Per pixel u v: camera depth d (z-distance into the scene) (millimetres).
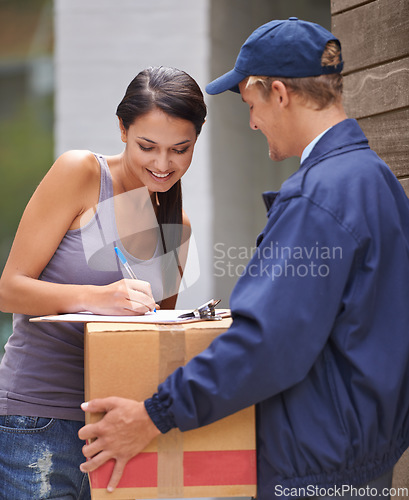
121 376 2389
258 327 2211
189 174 6754
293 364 2221
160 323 2541
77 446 3055
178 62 6688
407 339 2355
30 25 11641
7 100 13266
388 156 3580
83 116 6848
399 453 2475
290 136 2553
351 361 2293
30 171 13219
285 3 7625
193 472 2410
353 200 2318
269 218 2410
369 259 2307
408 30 3459
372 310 2330
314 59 2461
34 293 2844
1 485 2961
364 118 3705
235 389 2215
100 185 3051
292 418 2311
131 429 2322
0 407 2986
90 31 6836
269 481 2359
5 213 13055
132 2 6762
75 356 3002
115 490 2393
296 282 2238
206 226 6703
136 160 3014
